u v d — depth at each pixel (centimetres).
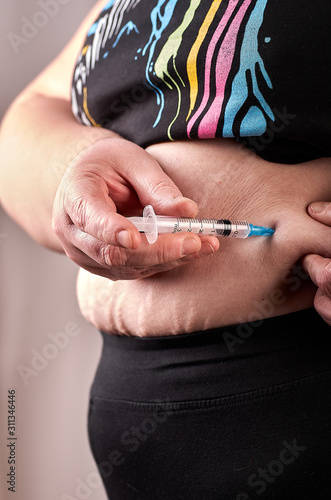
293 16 45
